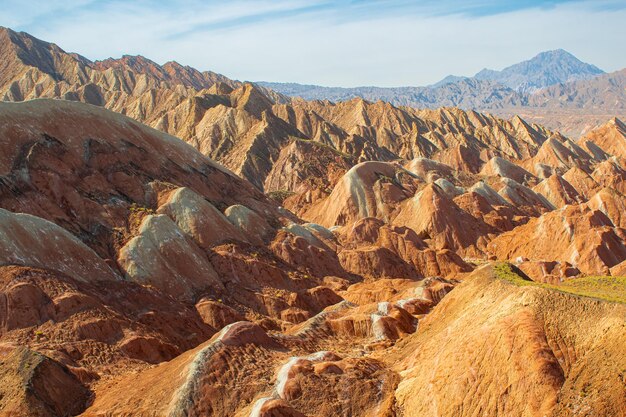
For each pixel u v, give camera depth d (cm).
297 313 6306
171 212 7300
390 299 6066
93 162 7425
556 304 3195
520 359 2978
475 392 3056
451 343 3503
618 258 8125
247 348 4116
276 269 7062
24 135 6831
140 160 8012
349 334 4931
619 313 2905
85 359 4441
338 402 3531
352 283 7894
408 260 8900
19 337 4503
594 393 2652
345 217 11444
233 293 6488
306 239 8519
